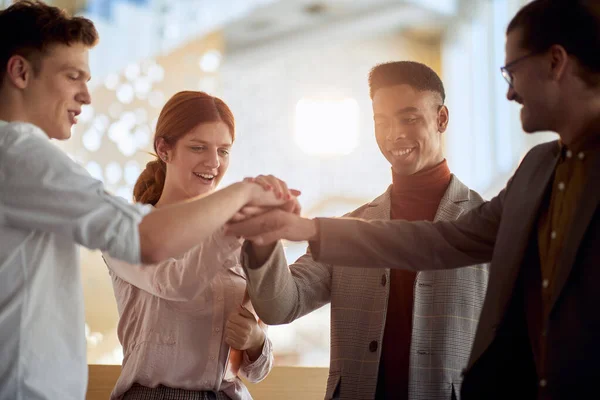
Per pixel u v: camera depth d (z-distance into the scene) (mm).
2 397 1425
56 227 1447
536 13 1392
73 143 5082
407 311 1890
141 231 1466
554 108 1389
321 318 6676
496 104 7039
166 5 5879
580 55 1351
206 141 2051
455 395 1791
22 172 1448
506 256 1442
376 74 2016
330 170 9570
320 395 2400
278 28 9039
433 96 1992
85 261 4355
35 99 1562
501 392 1440
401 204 2021
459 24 8508
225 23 7496
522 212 1448
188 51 6090
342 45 9586
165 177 2205
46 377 1467
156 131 2125
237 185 1653
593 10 1350
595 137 1368
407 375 1839
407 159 1978
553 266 1367
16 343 1440
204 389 1923
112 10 5559
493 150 7137
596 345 1248
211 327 1958
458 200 1974
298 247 7648
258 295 1844
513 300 1449
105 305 4355
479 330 1453
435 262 1671
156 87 5762
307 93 9719
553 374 1276
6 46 1548
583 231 1288
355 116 7641
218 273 2012
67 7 5383
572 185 1383
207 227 1524
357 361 1878
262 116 9672
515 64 1412
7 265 1458
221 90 9477
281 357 6297
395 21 8992
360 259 1686
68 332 1524
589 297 1266
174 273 1849
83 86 1620
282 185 1730
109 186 5156
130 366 1938
